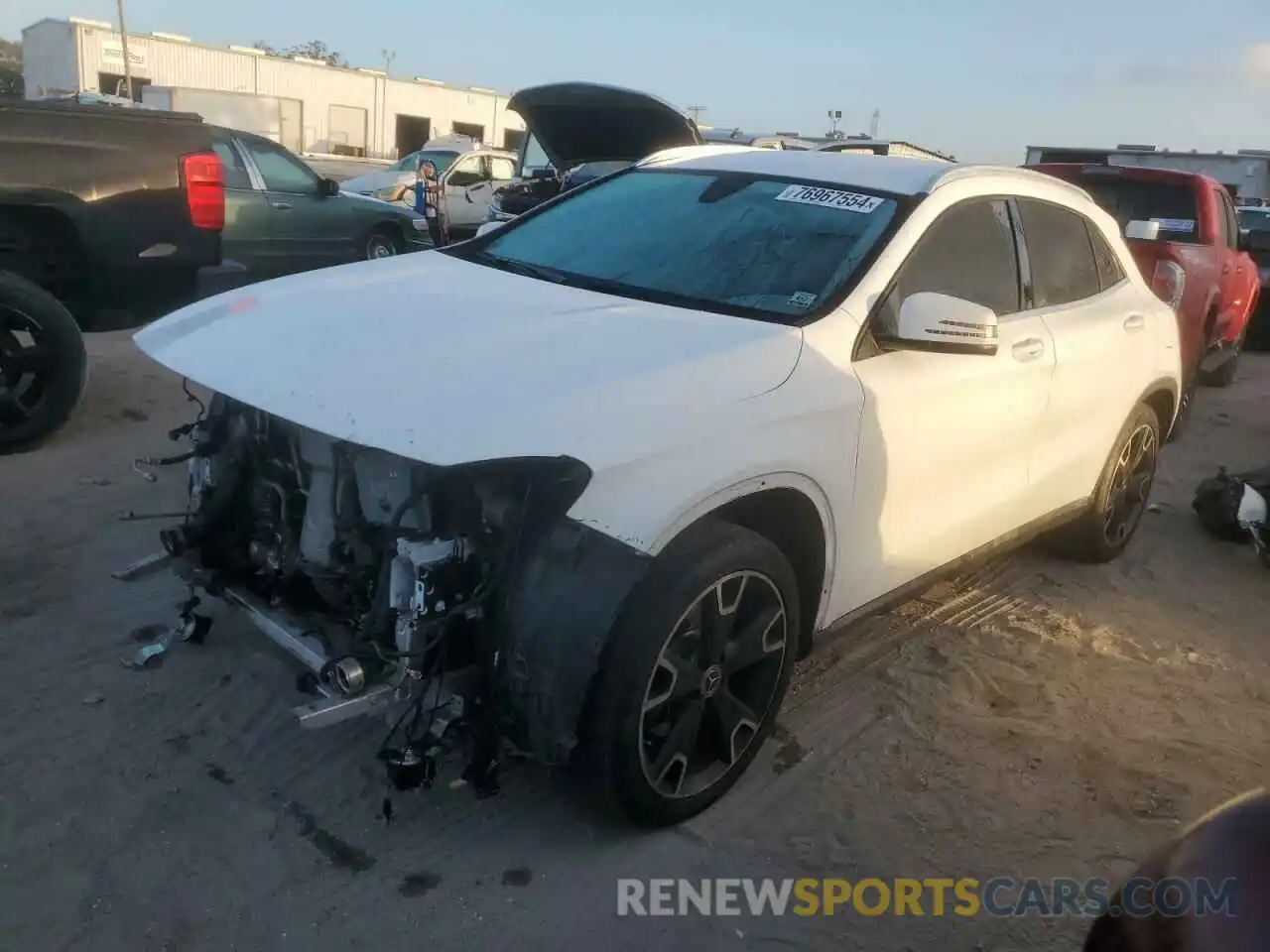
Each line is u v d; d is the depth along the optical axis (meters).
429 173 15.36
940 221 3.84
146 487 5.30
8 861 2.80
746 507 3.15
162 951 2.57
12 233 5.86
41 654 3.74
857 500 3.40
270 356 2.99
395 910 2.75
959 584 5.00
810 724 3.73
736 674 3.27
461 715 2.80
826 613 3.50
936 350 3.39
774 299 3.52
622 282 3.75
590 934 2.73
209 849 2.91
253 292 3.62
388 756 2.80
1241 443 8.09
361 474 2.92
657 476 2.76
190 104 29.20
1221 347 9.13
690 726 3.03
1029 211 4.39
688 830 3.15
